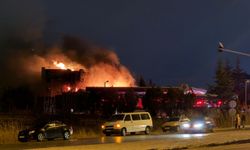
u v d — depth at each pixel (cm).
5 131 3947
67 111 8219
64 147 2458
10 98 9156
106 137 4275
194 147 2725
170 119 5294
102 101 8044
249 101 11800
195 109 7500
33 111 8212
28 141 3806
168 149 2505
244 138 3341
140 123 4794
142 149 2400
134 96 7831
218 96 9238
